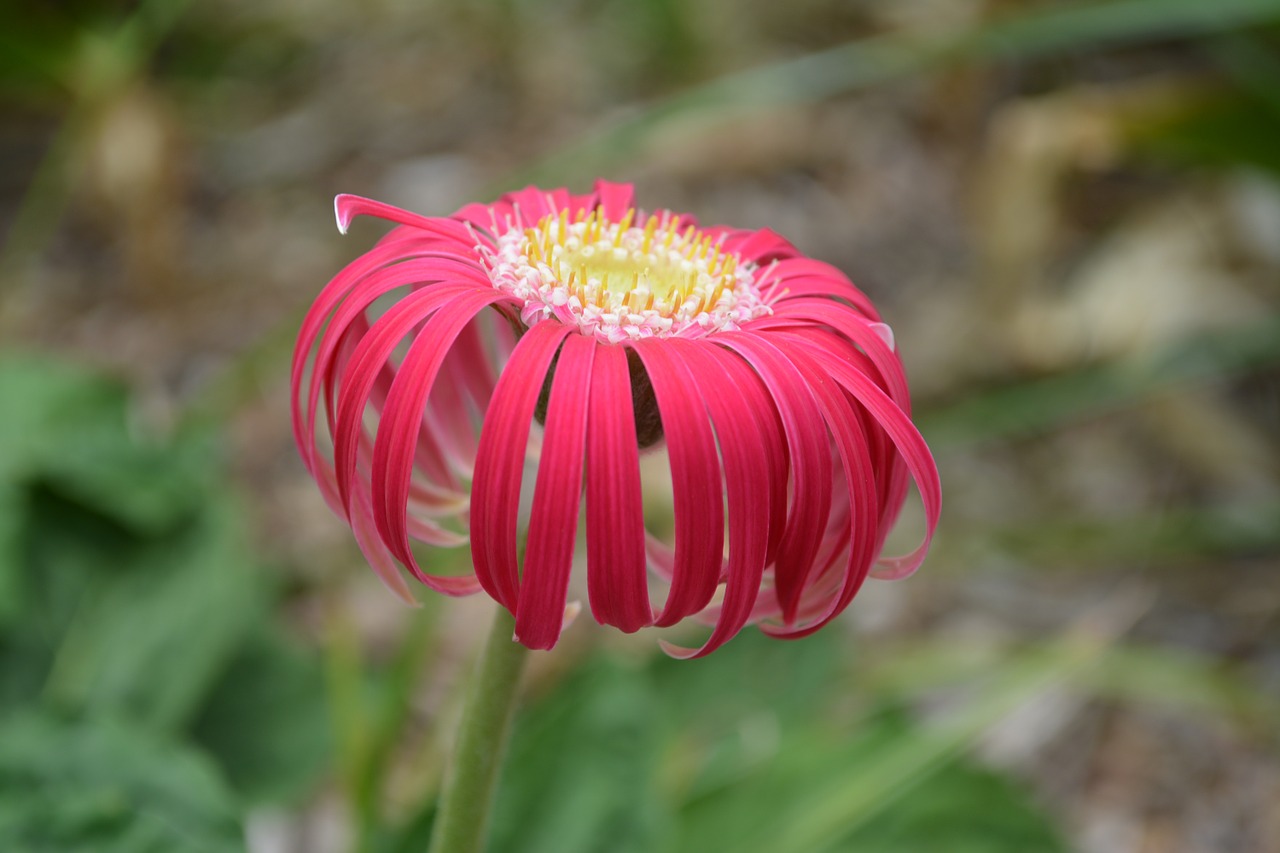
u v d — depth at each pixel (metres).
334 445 0.27
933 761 0.38
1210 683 0.48
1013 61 0.83
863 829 0.38
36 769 0.34
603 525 0.26
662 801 0.38
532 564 0.26
